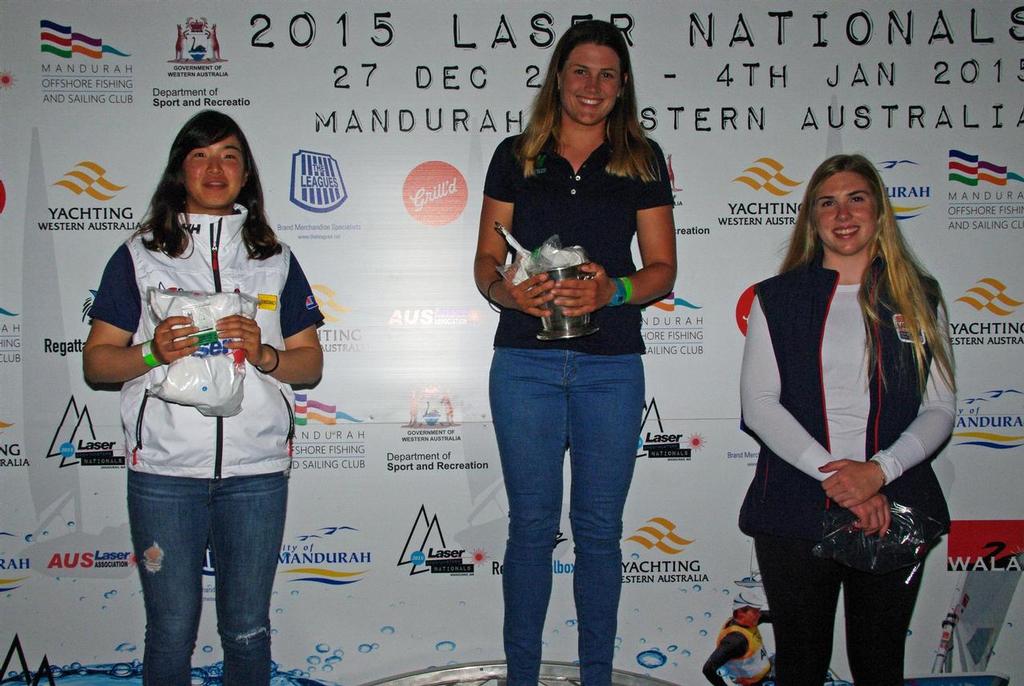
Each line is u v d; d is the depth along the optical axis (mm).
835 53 2531
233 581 2023
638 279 2094
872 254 2152
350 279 2527
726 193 2539
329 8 2492
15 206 2459
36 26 2451
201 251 2029
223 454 1958
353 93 2506
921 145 2545
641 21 2516
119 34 2465
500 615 2555
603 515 2135
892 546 1989
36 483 2475
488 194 2291
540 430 2141
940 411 2072
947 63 2537
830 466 1986
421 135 2516
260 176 2494
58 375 2473
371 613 2543
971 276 2559
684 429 2557
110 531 2490
